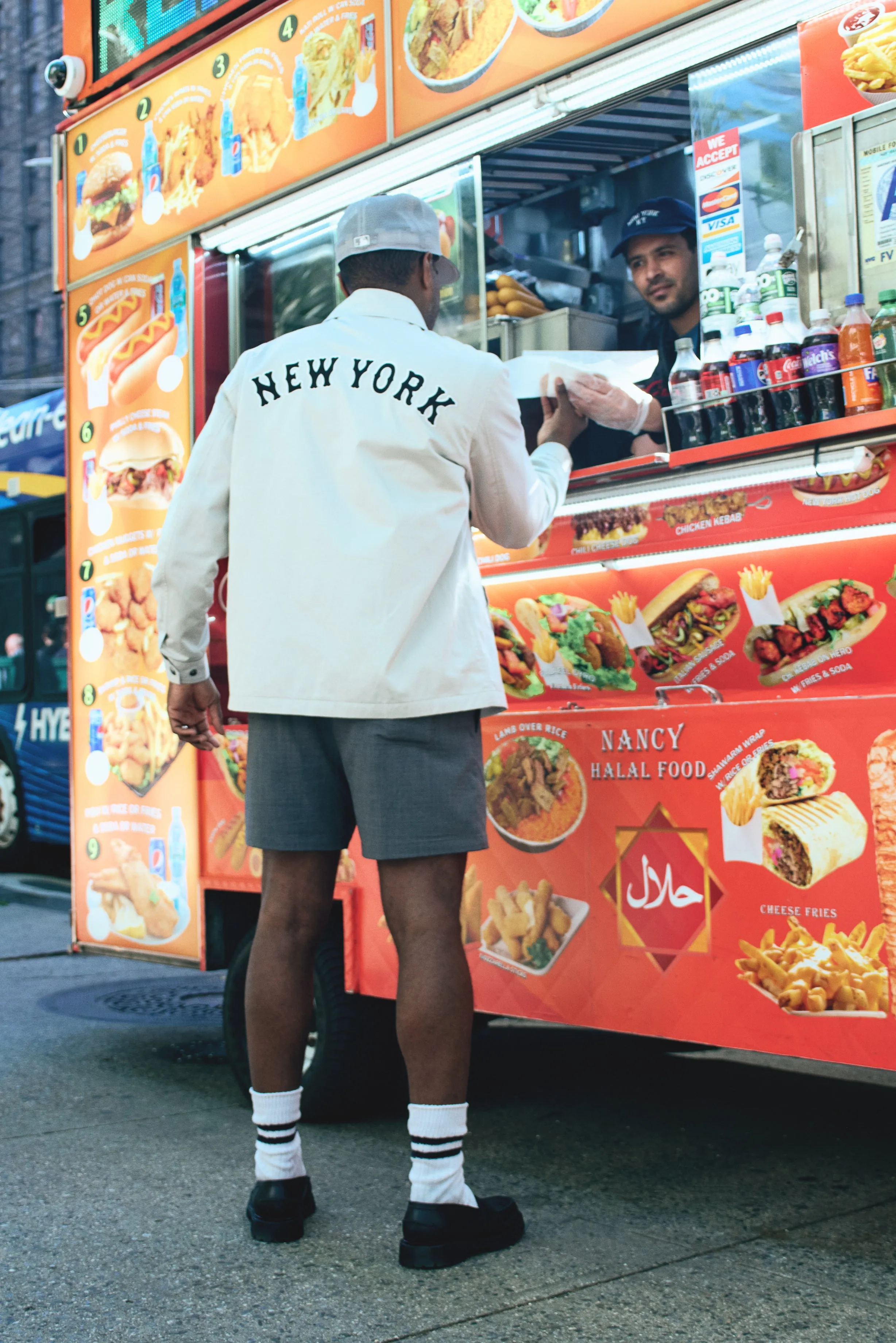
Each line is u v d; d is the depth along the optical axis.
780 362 2.48
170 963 3.78
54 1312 2.08
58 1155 2.96
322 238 3.68
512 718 2.76
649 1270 2.22
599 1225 2.46
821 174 2.45
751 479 2.54
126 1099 3.50
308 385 2.34
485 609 2.37
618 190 3.65
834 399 2.41
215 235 3.74
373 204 2.45
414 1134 2.26
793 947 2.27
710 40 2.59
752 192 2.67
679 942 2.45
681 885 2.45
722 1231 2.42
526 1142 3.09
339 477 2.29
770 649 2.71
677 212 3.41
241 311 3.86
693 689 2.60
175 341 3.86
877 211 2.37
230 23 3.68
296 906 2.42
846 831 2.21
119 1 4.12
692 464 2.65
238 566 2.37
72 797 4.18
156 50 3.92
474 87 2.99
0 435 9.56
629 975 2.53
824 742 2.24
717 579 2.74
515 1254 2.30
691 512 2.75
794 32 2.55
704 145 2.74
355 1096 3.19
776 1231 2.42
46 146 28.70
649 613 2.88
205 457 2.46
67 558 4.25
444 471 2.29
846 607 2.55
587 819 2.61
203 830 3.67
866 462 2.39
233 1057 3.47
